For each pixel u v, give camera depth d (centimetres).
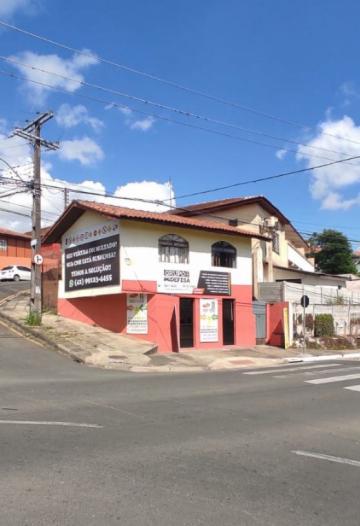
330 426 886
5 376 1461
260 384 1389
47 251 2897
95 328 2444
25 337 2200
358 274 6331
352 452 727
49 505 497
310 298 3167
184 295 2430
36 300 2345
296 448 739
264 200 3734
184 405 1041
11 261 5166
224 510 499
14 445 708
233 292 2628
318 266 6425
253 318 2712
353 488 576
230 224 3550
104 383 1344
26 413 929
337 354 2572
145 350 2089
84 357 1841
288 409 1033
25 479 569
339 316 3180
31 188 2338
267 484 580
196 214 3678
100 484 558
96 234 2430
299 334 2825
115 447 709
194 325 2469
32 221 2358
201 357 2145
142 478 582
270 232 3731
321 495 550
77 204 2416
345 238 6353
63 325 2405
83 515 475
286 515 493
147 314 2331
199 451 704
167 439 762
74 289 2586
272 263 3744
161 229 2384
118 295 2425
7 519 464
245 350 2480
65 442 729
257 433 821
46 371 1588
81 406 1004
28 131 2339
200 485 567
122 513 482
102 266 2378
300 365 2041
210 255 2558
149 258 2338
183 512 490
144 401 1078
